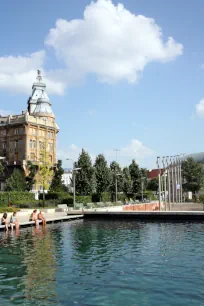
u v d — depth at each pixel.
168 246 23.06
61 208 51.94
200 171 113.56
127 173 91.88
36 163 84.44
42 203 57.91
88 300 12.52
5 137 91.56
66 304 12.14
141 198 92.81
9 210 44.03
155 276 15.47
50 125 96.62
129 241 25.44
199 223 38.78
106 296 12.92
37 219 36.00
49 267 17.25
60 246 23.31
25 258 19.34
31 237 27.67
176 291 13.40
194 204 73.31
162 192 99.44
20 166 86.12
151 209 78.12
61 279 15.10
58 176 88.00
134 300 12.49
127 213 45.53
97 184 71.06
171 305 11.98
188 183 112.69
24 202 54.97
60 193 67.88
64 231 31.72
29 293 13.29
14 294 13.19
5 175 88.25
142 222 40.91
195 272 16.08
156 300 12.47
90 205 57.69
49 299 12.64
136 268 16.95
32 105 111.94
